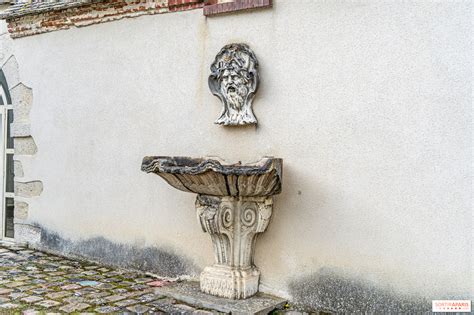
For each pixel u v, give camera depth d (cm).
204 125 516
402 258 402
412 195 399
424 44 396
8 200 730
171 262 536
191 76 527
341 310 429
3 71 722
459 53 381
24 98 693
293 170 457
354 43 428
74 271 563
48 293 477
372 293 414
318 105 445
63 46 646
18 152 698
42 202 668
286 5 464
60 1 631
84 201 618
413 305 395
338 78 436
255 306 430
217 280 459
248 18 488
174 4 536
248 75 473
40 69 673
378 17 416
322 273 439
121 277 543
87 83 619
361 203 422
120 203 582
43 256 635
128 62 580
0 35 723
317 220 444
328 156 439
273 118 470
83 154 621
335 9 438
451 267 380
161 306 445
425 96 395
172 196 539
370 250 416
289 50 462
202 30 520
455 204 380
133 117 573
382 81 414
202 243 513
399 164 405
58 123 650
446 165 385
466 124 377
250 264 471
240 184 417
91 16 609
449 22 386
